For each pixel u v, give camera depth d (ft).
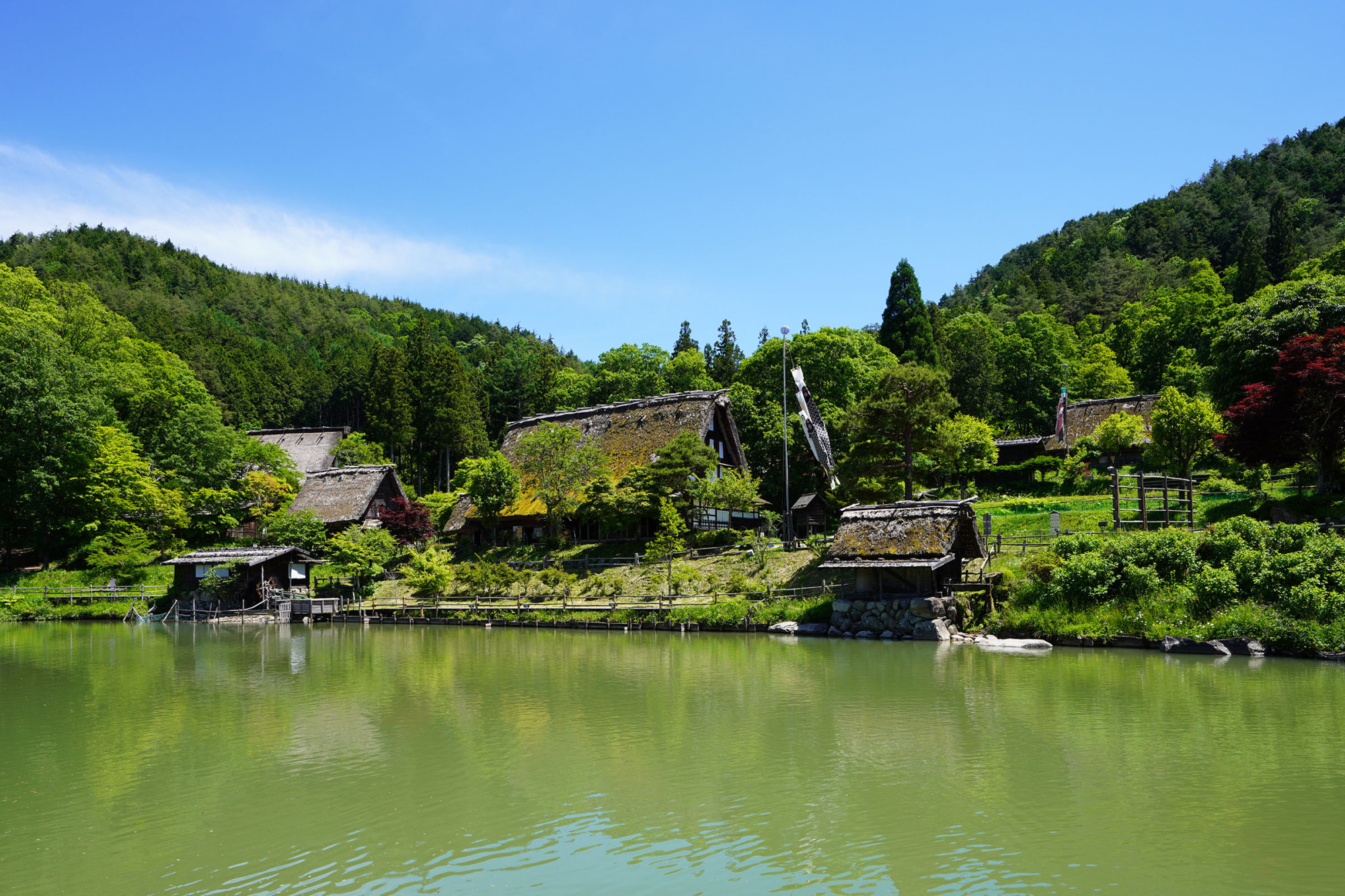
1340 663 77.66
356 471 205.57
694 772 44.75
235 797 41.52
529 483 168.96
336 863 33.19
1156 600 90.58
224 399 298.76
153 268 547.49
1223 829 35.58
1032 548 115.75
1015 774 43.68
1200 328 270.46
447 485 274.98
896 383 125.49
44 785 43.93
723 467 172.35
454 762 47.44
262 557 148.97
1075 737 51.01
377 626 137.49
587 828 36.68
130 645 111.55
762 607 115.14
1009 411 263.70
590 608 125.70
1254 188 476.54
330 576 166.71
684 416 170.71
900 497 140.46
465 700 65.92
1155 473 173.78
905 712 58.85
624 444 173.37
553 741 52.01
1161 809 38.04
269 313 538.47
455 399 268.21
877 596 107.04
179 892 30.63
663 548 142.10
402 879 31.58
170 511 173.58
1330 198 442.09
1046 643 90.89
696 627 116.98
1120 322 327.26
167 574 168.66
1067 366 281.74
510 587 144.15
